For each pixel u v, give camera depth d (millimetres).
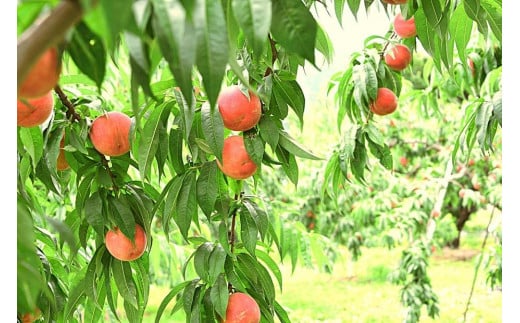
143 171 1052
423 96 2469
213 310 1102
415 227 3873
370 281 6000
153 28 503
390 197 4207
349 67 1663
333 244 4598
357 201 4613
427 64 2273
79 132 1092
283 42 536
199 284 1164
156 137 1052
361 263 6199
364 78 1561
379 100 1580
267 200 1289
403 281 3986
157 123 1053
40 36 353
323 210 4676
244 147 996
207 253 1127
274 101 1081
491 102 1424
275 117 1081
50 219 484
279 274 1248
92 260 1135
